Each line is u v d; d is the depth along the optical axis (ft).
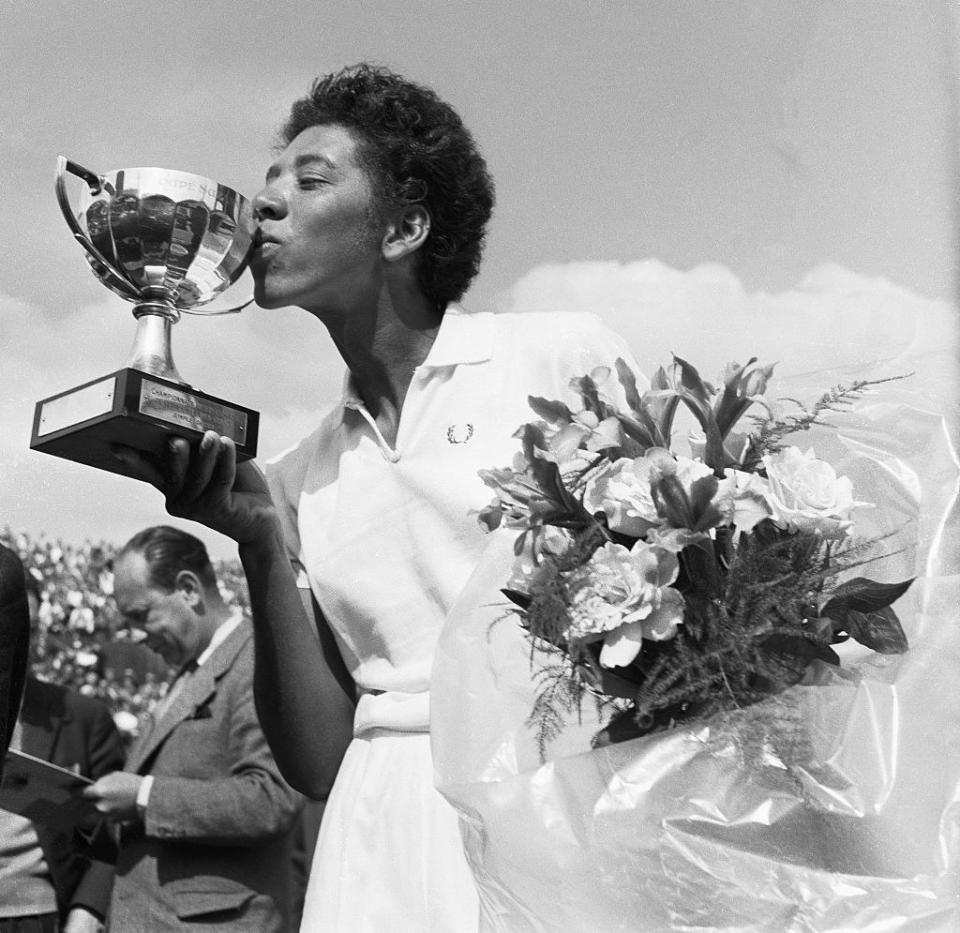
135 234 5.49
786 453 3.81
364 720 5.25
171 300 5.66
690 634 3.70
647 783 3.54
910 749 3.52
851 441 4.04
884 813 3.45
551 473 3.89
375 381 5.68
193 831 7.70
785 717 3.50
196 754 7.95
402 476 5.35
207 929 7.71
